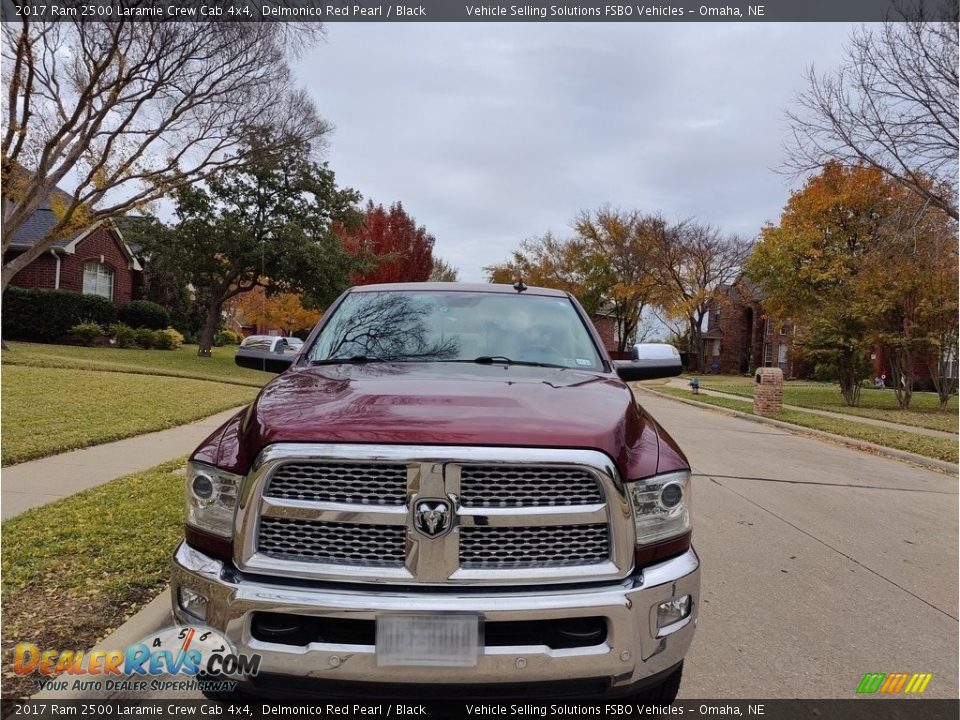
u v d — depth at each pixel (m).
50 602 3.54
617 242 43.84
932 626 3.86
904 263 16.25
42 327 22.89
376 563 2.24
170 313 33.47
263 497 2.28
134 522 4.84
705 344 49.91
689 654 3.45
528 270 46.75
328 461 2.25
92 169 14.86
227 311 47.72
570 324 3.90
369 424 2.30
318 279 24.28
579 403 2.66
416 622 2.15
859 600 4.23
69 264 24.78
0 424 8.35
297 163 22.38
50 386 11.45
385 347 3.57
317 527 2.27
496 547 2.26
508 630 2.23
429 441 2.24
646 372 3.93
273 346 4.18
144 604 3.55
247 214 24.16
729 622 3.85
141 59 13.78
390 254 28.27
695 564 2.51
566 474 2.30
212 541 2.38
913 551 5.27
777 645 3.57
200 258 23.59
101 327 23.97
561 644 2.25
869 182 25.14
